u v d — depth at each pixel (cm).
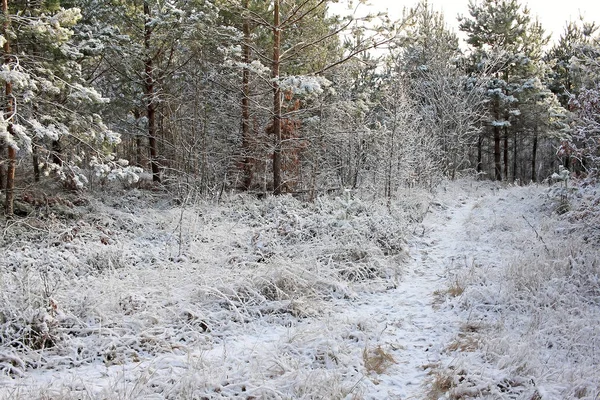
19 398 386
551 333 528
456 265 857
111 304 593
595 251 785
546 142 3391
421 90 2533
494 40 2689
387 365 493
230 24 1617
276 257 805
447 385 440
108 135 1052
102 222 1083
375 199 1470
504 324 568
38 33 949
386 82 2084
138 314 577
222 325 591
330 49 1700
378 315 645
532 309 602
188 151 1495
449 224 1320
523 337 512
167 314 593
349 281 785
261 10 1526
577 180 1200
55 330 520
